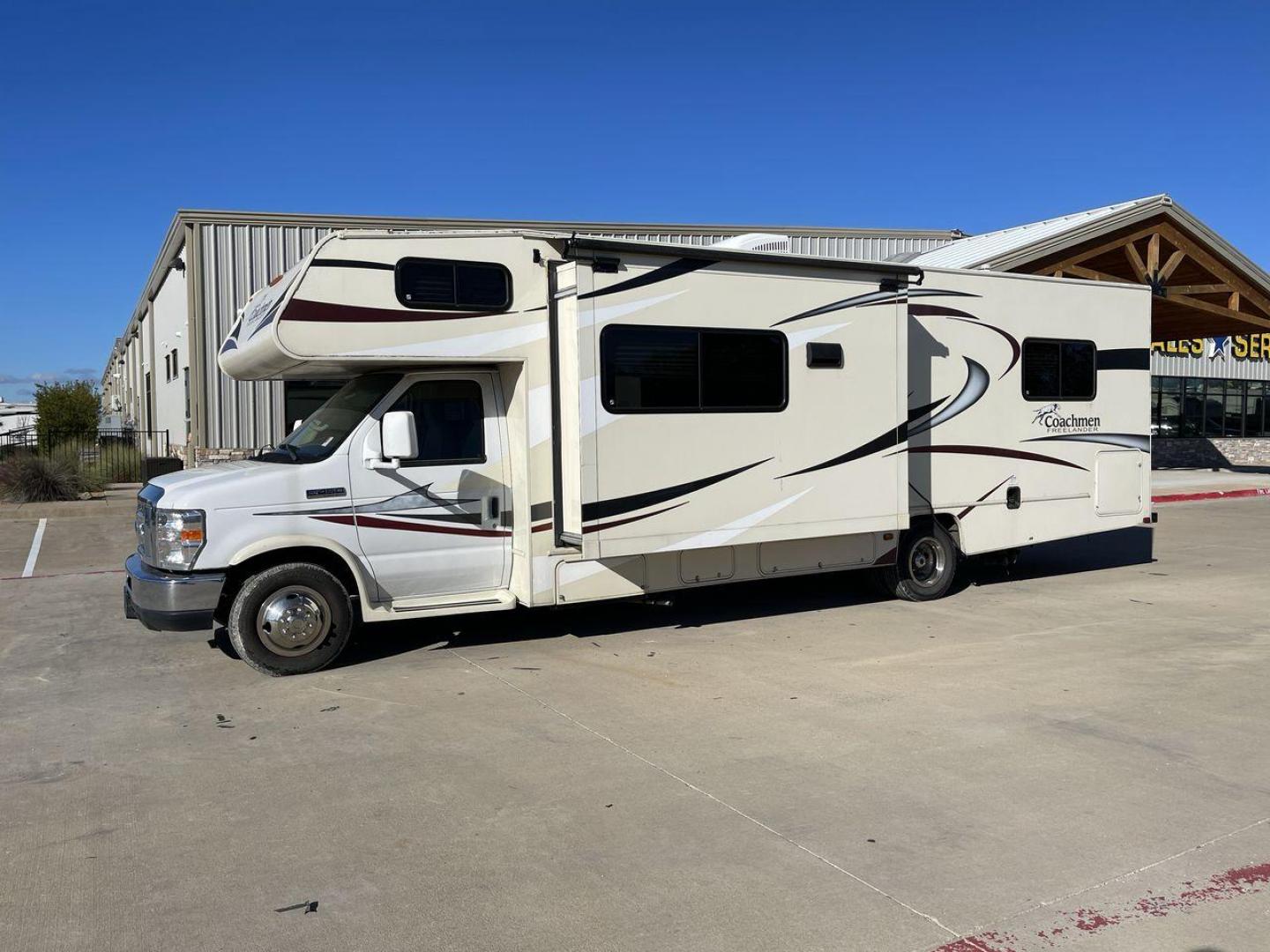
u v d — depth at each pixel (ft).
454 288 22.84
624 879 12.53
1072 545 43.75
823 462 26.48
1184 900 11.89
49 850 13.51
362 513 22.62
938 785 15.52
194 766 16.66
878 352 27.27
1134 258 63.10
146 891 12.32
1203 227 64.13
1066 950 10.82
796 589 32.81
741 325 25.09
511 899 12.04
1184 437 108.99
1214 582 33.81
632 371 23.62
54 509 54.70
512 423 23.98
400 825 14.21
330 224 61.93
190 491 21.43
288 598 22.07
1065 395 32.40
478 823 14.24
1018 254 57.31
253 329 24.13
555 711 19.51
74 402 105.70
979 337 30.50
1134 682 21.15
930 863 12.87
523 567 23.85
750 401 25.29
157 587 21.22
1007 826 13.98
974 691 20.58
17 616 29.30
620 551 23.61
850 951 10.84
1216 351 110.73
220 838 13.83
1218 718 18.72
